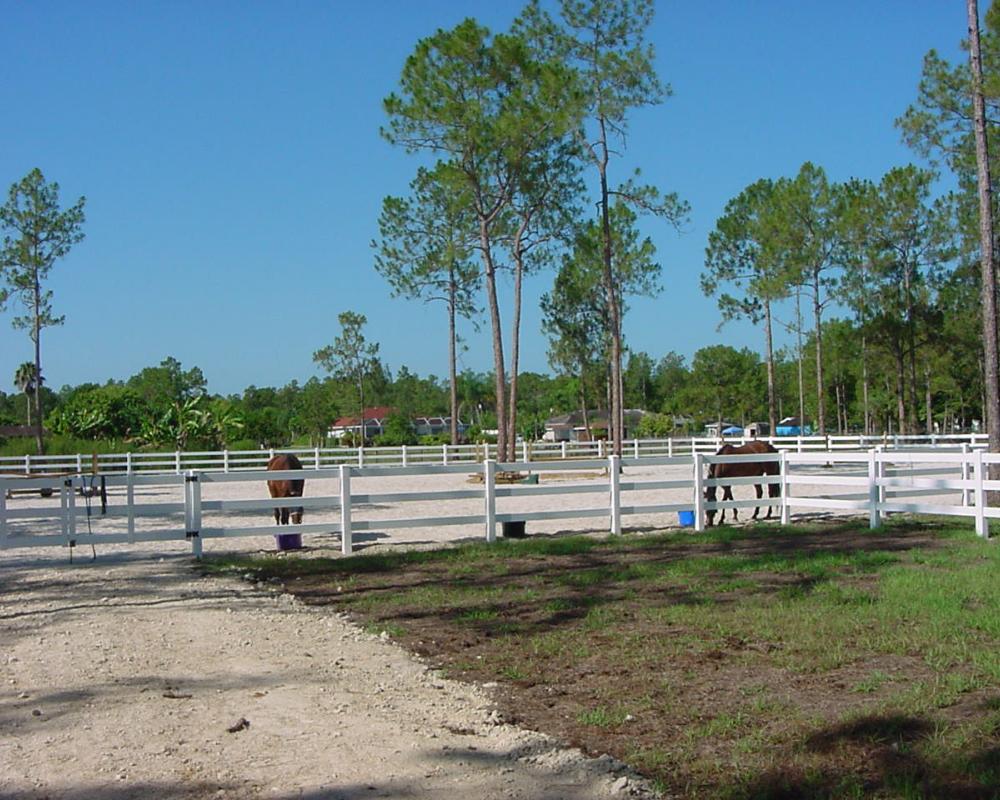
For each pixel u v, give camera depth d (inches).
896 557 462.0
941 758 198.8
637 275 1642.5
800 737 215.9
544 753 211.8
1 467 1273.4
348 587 429.1
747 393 2583.7
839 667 272.7
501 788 192.5
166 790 190.2
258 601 396.5
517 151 1126.4
